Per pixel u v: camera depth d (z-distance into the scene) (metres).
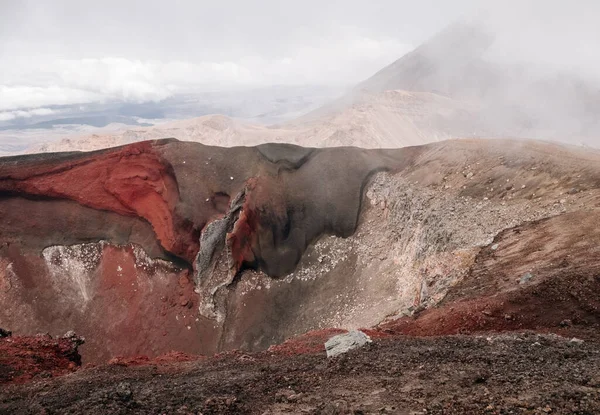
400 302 42.00
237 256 58.06
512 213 36.59
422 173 54.75
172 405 12.20
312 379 13.84
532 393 9.76
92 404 12.52
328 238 58.75
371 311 45.00
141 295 59.44
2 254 59.84
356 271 53.44
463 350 15.38
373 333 23.03
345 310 49.22
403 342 18.05
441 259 37.34
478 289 26.52
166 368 19.27
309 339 23.56
